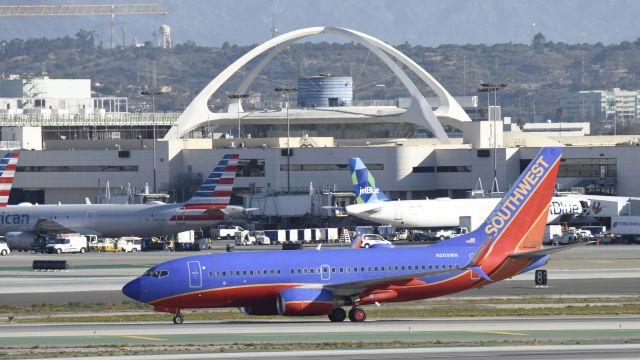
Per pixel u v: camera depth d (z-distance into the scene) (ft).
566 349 604.08
